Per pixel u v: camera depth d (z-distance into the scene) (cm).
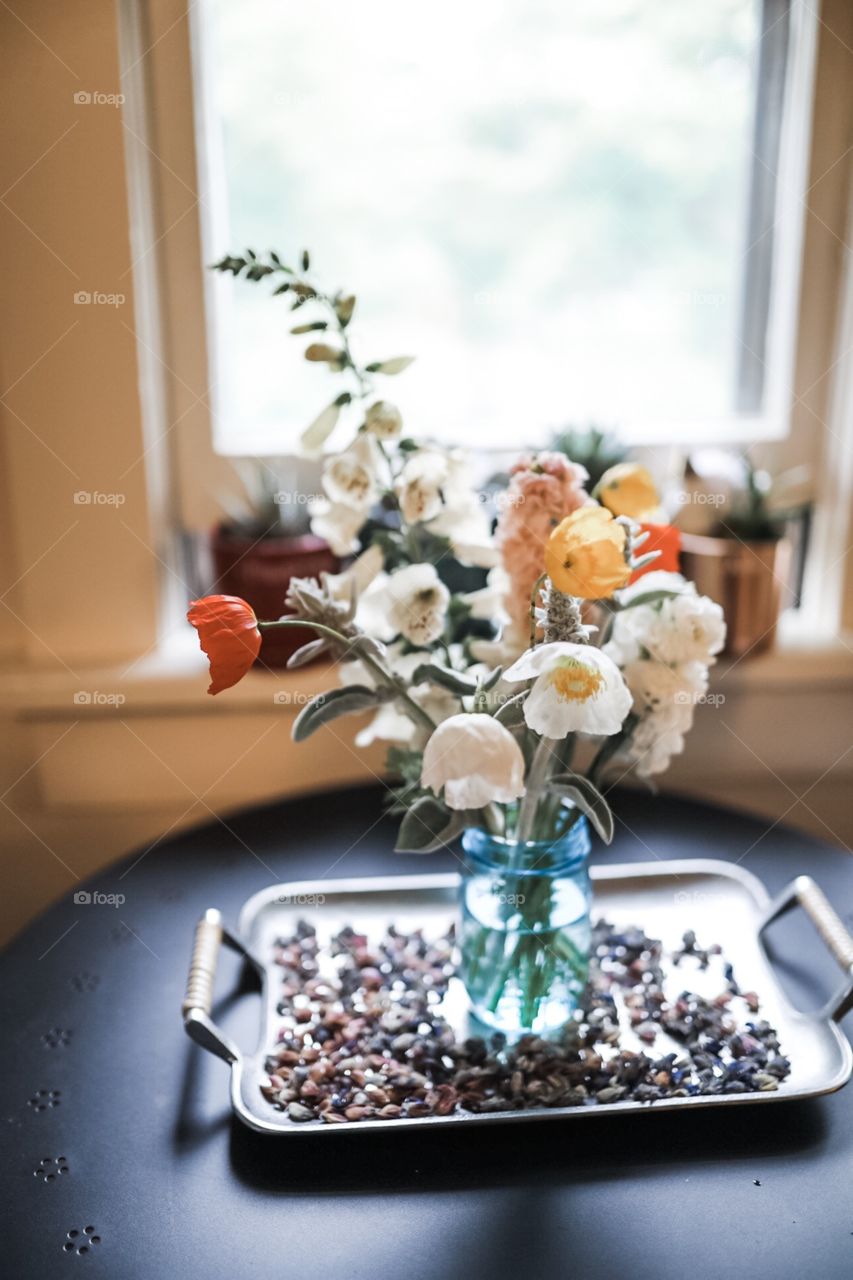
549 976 86
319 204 132
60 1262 68
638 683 82
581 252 137
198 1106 81
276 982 94
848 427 133
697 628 81
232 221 131
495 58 128
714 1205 72
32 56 109
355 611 83
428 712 85
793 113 127
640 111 131
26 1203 73
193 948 93
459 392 140
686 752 136
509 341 139
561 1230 70
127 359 120
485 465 130
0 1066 85
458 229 134
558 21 127
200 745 131
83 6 108
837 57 123
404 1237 70
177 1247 69
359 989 93
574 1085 81
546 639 73
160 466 129
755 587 127
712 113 132
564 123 131
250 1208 72
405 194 133
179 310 126
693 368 142
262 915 103
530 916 83
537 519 81
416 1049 85
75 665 129
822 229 130
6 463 124
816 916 93
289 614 124
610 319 140
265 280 132
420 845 81
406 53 127
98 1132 79
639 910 103
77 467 123
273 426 138
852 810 141
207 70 121
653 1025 88
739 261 138
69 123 112
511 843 83
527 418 141
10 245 115
